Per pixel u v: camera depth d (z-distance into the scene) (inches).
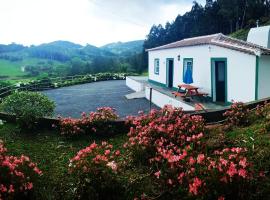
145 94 902.4
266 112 344.8
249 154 235.8
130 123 373.1
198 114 377.7
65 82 1310.3
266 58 574.9
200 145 265.9
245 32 1892.2
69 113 692.1
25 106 409.7
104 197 216.5
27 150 332.2
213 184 182.2
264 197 186.9
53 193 230.5
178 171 216.2
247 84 583.5
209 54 673.0
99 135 373.1
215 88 673.6
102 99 897.5
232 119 343.9
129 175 247.3
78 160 222.7
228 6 2377.0
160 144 265.3
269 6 2359.7
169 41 2485.2
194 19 2509.8
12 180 205.2
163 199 209.2
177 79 829.2
